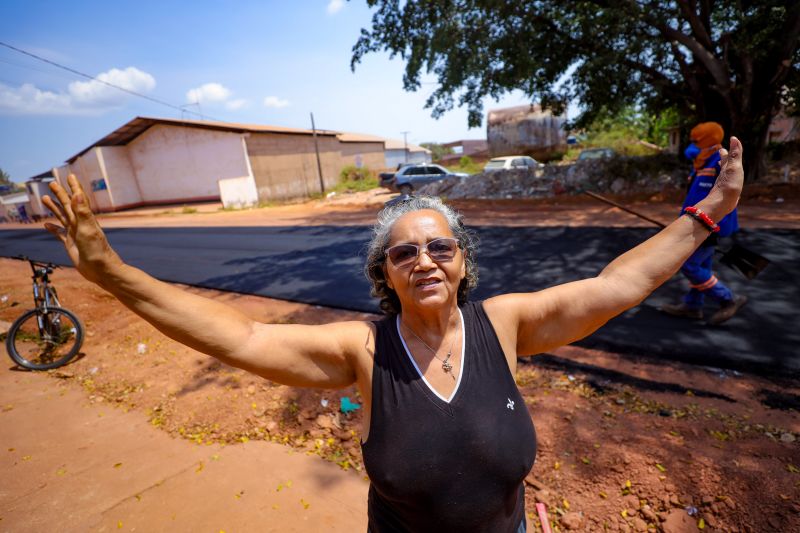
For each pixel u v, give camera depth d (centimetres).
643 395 336
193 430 358
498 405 132
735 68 1293
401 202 152
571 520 238
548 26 1377
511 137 2419
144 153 2998
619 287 135
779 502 224
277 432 345
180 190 2958
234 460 316
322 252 1005
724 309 435
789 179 1259
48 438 366
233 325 129
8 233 2250
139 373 472
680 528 224
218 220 1945
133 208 3109
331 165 3350
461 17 1298
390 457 128
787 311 448
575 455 281
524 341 148
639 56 1330
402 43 1358
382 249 149
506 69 1314
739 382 341
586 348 419
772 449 261
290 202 2669
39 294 558
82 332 536
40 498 293
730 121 1302
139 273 117
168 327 121
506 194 1656
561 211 1263
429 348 138
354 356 140
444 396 132
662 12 1170
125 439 356
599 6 1278
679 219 137
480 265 736
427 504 129
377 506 147
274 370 132
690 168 1445
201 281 864
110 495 291
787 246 665
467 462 127
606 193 1478
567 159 3077
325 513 262
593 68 1302
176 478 302
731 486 238
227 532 254
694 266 425
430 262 132
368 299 646
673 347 404
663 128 2473
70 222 108
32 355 551
